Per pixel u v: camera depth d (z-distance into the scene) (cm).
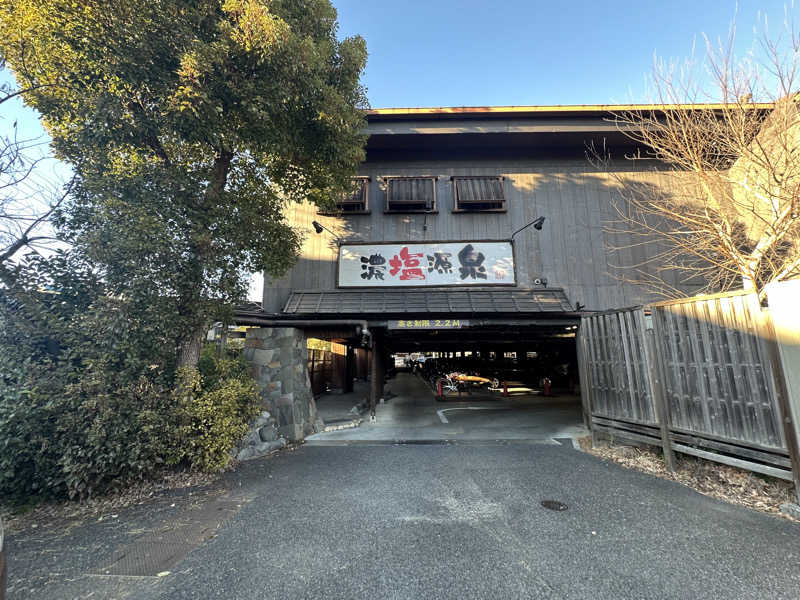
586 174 905
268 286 853
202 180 531
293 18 547
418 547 292
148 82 436
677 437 464
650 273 841
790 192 499
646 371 512
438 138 893
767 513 343
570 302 829
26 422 370
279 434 686
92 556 286
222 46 441
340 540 305
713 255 725
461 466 512
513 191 902
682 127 600
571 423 822
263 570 263
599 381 612
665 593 232
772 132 536
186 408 461
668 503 373
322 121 564
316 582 247
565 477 460
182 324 486
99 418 391
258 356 749
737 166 602
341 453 592
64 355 402
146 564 273
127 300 428
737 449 391
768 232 538
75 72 443
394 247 866
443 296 814
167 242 453
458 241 866
